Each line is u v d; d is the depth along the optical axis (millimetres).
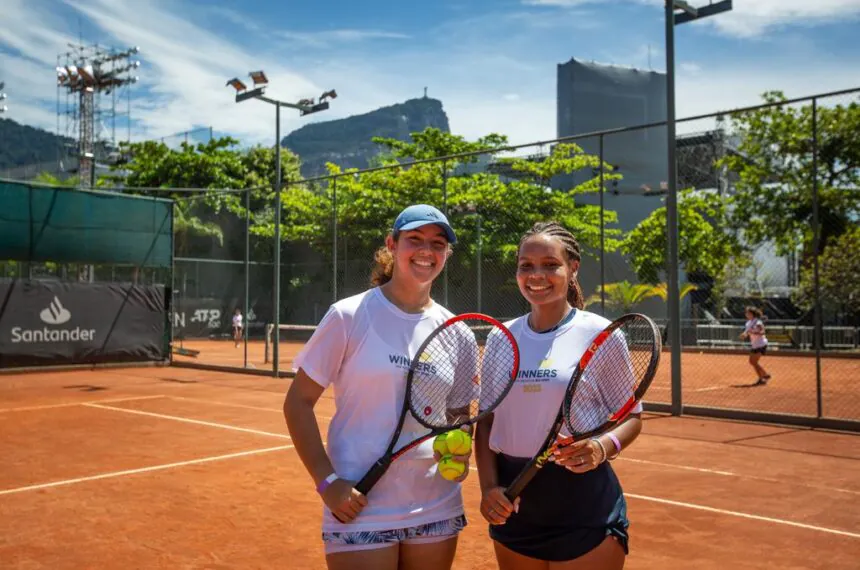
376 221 25453
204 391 13562
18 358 16734
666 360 22047
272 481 6406
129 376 16500
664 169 40312
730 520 5238
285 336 31547
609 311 27375
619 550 2488
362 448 2467
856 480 6508
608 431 2422
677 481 6445
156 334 19266
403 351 2533
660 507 5582
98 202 18234
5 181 16688
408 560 2508
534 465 2396
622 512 2523
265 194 36688
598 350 2574
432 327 2613
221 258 33750
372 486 2391
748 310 15633
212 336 31391
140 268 21312
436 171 25672
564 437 2416
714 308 28875
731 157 26906
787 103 9727
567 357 2572
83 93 49656
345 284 24547
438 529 2500
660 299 30188
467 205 22016
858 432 9133
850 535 4895
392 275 2711
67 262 17641
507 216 21984
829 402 12484
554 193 24062
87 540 4809
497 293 20016
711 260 27516
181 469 6875
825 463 7266
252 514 5406
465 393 2707
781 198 25375
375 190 25781
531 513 2492
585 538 2434
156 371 17812
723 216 27312
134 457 7422
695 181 31766
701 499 5820
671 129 10633
